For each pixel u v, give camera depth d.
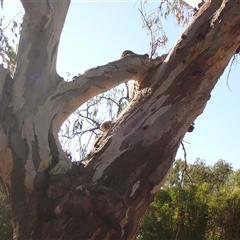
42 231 2.58
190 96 2.97
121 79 3.11
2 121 2.67
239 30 3.04
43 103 2.75
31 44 2.78
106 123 3.10
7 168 2.66
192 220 11.78
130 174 2.73
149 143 2.82
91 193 2.58
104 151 2.79
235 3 3.05
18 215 2.67
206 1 3.26
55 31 2.83
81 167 2.73
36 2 2.74
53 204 2.58
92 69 3.03
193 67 3.00
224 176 18.53
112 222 2.57
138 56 3.22
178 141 2.95
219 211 12.96
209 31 3.04
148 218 12.16
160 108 2.95
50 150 2.68
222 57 3.03
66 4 2.91
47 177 2.65
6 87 2.73
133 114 2.95
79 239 2.50
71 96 2.86
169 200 12.41
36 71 2.76
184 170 4.63
